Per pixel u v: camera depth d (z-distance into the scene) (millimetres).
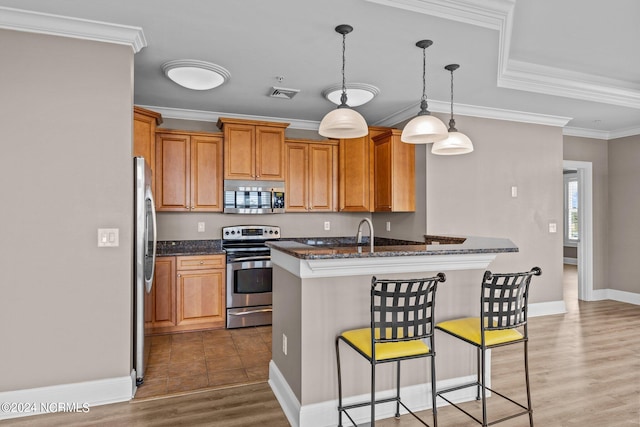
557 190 4891
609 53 3367
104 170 2516
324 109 4430
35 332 2385
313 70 3291
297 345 2279
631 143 5453
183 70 3129
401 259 2320
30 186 2383
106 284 2514
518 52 3340
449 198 4262
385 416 2363
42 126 2408
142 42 2707
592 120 4992
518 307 2141
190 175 4281
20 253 2363
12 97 2357
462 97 4012
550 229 4832
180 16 2408
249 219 4785
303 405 2205
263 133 4465
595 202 5660
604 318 4613
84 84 2484
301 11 2361
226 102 4172
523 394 2641
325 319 2258
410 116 4383
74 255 2455
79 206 2467
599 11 2666
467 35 2682
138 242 2697
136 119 3484
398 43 2795
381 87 3695
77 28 2441
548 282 4820
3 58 2344
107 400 2496
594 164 5652
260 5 2293
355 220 5281
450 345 2549
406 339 1928
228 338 3842
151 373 2975
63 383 2428
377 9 2344
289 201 4684
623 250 5562
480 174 4438
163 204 4180
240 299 4203
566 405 2490
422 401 2459
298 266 2207
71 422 2275
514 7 2584
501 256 4543
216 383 2809
